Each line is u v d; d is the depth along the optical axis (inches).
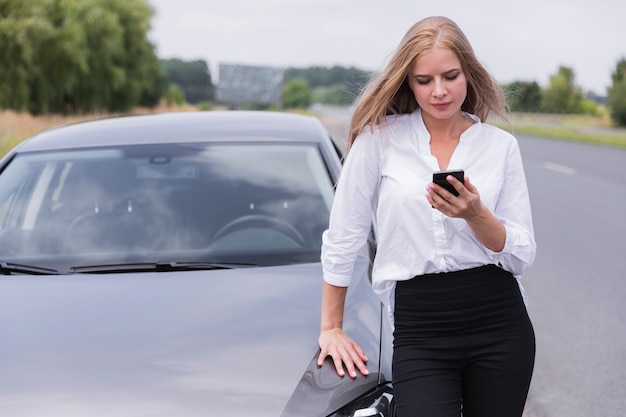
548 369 175.0
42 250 116.3
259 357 86.4
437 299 82.3
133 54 1830.7
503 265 82.7
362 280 105.3
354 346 88.7
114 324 93.4
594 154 818.2
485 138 84.3
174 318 94.3
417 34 81.0
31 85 1389.0
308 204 122.7
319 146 135.4
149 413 78.1
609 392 161.3
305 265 110.9
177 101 3036.4
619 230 346.3
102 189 125.3
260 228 118.3
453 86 81.2
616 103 1769.2
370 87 84.4
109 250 115.6
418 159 83.7
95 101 1565.0
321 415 80.0
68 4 1478.8
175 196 123.6
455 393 82.1
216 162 129.9
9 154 136.3
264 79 1397.6
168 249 115.3
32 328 93.4
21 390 81.5
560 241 320.2
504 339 82.1
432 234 82.1
